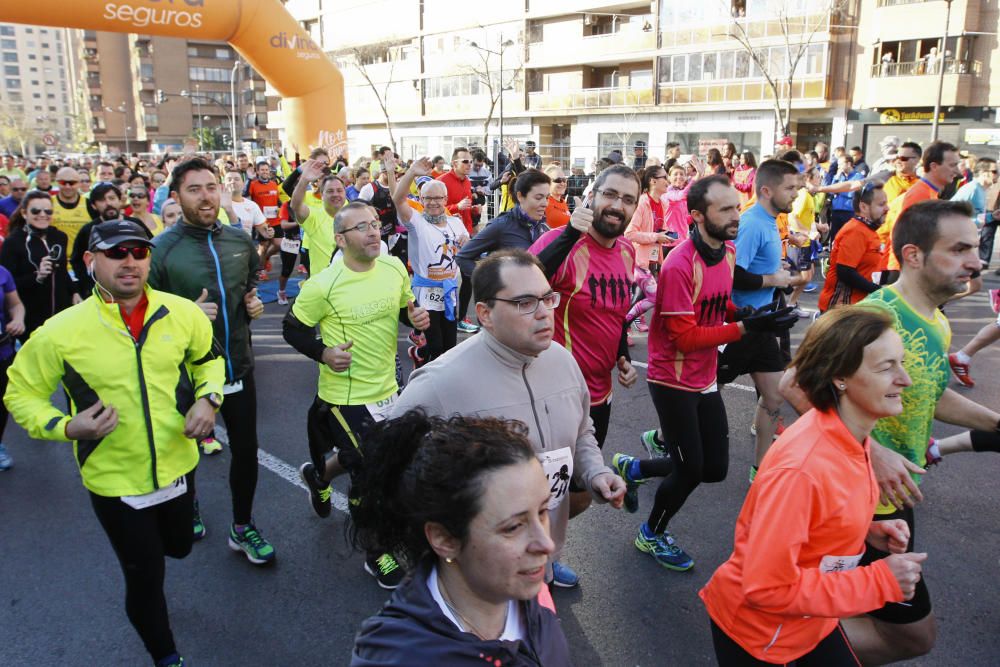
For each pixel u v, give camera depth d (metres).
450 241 6.41
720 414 3.81
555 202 7.82
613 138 40.38
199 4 14.29
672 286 3.59
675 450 3.72
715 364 3.77
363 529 1.54
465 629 1.44
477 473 1.33
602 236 3.59
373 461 1.51
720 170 13.59
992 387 6.48
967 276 2.59
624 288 3.67
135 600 2.97
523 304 2.40
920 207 2.66
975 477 4.87
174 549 3.19
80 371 2.84
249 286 3.98
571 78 42.12
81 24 12.84
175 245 3.80
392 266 4.07
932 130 30.47
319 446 4.12
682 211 10.19
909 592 1.98
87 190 12.48
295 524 4.45
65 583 3.90
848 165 13.80
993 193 12.20
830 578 1.97
